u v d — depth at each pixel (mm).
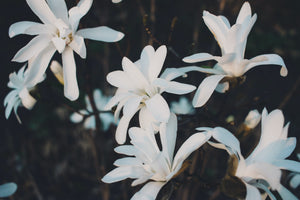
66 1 384
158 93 299
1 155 765
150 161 283
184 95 626
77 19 321
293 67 950
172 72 315
